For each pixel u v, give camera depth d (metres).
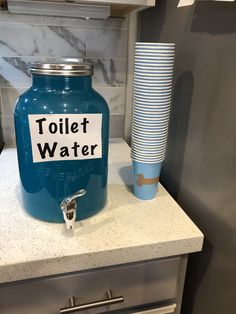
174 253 0.52
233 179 0.48
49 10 0.81
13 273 0.45
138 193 0.64
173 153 0.73
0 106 0.94
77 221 0.55
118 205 0.62
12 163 0.82
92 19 0.91
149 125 0.57
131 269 0.53
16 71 0.91
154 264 0.54
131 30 0.95
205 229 0.59
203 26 0.54
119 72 1.00
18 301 0.49
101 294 0.53
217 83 0.50
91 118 0.49
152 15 0.81
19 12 0.82
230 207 0.49
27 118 0.47
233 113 0.46
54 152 0.49
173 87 0.70
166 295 0.58
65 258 0.46
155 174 0.62
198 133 0.59
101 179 0.56
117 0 0.71
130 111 1.06
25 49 0.89
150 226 0.55
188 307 0.72
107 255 0.48
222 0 0.45
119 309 0.57
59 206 0.53
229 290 0.52
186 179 0.66
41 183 0.51
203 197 0.58
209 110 0.54
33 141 0.48
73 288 0.51
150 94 0.55
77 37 0.92
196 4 0.56
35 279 0.48
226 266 0.52
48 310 0.52
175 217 0.58
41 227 0.53
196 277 0.66
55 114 0.47
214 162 0.53
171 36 0.69
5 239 0.50
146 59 0.53
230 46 0.46
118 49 0.97
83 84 0.49
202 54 0.55
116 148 0.99
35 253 0.46
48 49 0.91
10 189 0.67
